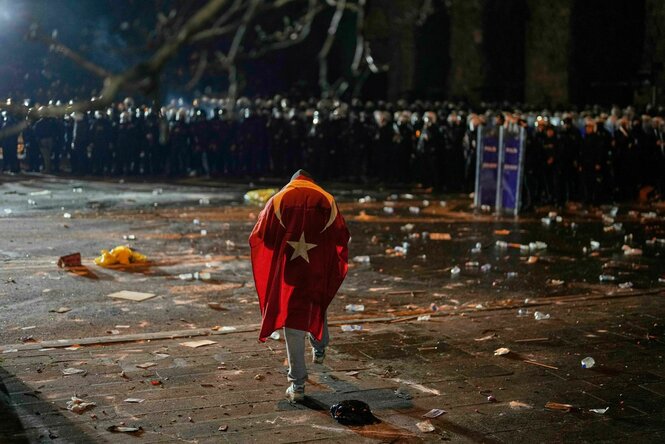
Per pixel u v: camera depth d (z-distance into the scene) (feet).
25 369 28.07
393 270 49.65
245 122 114.42
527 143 78.64
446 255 54.90
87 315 37.42
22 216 70.59
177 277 46.29
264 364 29.17
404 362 29.76
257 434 22.58
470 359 30.19
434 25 147.74
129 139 111.86
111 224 66.90
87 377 27.32
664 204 85.15
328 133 109.09
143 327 35.60
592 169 82.79
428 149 98.89
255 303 40.50
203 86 161.48
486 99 135.54
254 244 25.32
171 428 22.91
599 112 95.76
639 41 122.01
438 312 37.91
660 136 87.76
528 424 23.57
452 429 23.17
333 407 24.06
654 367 29.32
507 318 36.76
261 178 112.88
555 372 28.66
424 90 146.20
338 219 25.27
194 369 28.43
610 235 64.39
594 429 23.25
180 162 114.21
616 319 36.60
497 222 71.26
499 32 135.95
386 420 23.82
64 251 53.88
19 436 22.06
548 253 56.13
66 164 125.29
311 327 24.79
